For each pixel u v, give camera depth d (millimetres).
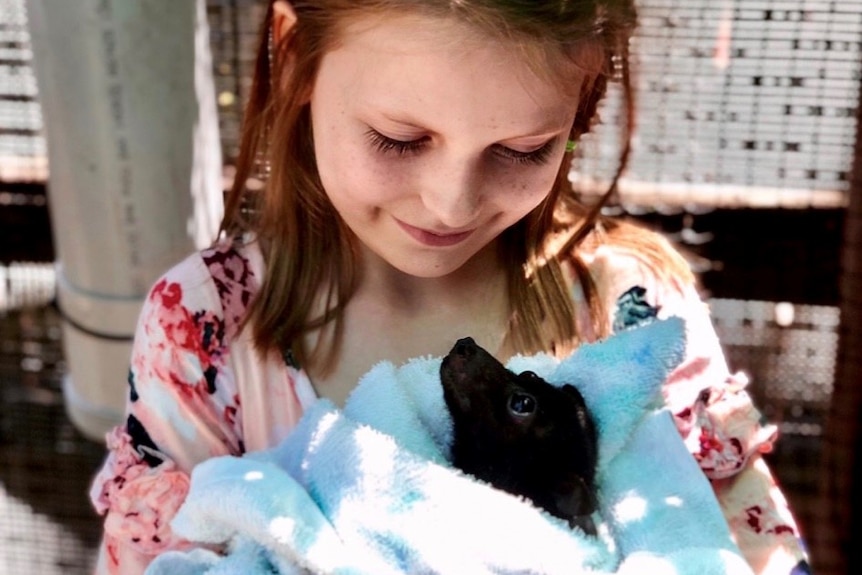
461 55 714
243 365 852
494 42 711
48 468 1568
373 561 740
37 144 1383
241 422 856
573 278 883
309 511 751
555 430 778
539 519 743
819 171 1292
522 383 786
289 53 806
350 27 735
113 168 1155
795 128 1282
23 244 1420
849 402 1260
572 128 826
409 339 862
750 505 845
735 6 1252
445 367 795
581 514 758
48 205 1400
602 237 908
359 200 776
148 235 1182
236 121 1310
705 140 1292
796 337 1378
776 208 1290
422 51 716
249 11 1273
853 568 1295
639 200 1302
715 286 1321
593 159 1283
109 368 1244
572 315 870
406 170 758
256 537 753
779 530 837
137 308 1206
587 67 753
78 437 1554
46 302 1486
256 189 985
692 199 1302
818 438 1408
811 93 1272
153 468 843
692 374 861
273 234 854
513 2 701
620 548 764
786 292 1314
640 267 895
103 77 1123
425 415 811
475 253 849
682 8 1257
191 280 859
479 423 790
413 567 737
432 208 759
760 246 1302
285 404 849
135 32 1113
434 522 744
